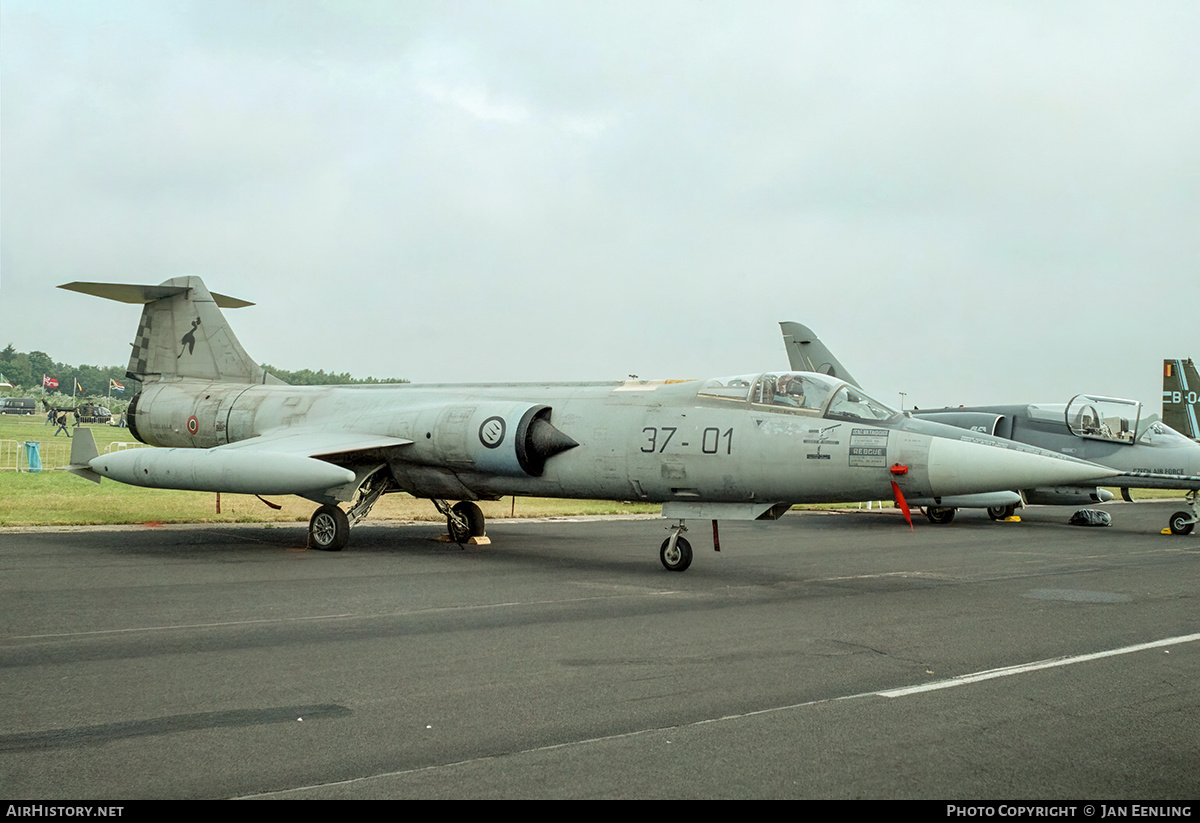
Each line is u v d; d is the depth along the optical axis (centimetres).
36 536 1473
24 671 631
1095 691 615
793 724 532
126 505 1988
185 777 435
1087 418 2245
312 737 497
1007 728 529
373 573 1163
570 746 488
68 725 513
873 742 500
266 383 1841
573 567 1267
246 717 532
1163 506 3316
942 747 493
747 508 1243
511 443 1341
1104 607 973
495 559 1346
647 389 1361
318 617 853
